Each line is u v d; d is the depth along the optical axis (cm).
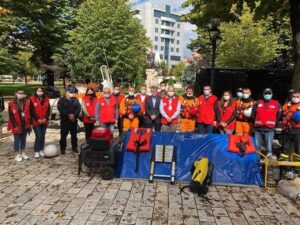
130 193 719
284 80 1256
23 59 5303
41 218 593
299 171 823
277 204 685
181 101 1003
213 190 760
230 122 958
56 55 3612
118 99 1116
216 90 1302
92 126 1058
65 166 909
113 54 3288
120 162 840
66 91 1052
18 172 848
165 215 614
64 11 3778
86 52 3341
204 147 836
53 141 1245
